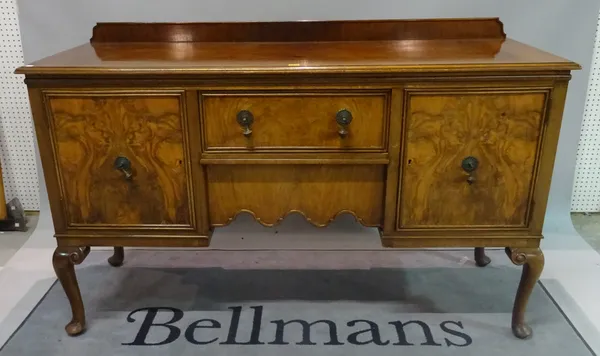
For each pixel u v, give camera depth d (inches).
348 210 56.7
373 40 67.8
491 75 50.4
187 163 54.3
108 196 55.9
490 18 67.0
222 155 53.9
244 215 82.6
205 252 79.5
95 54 59.1
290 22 67.2
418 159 53.6
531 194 54.9
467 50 59.3
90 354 58.7
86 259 77.6
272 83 51.2
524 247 57.2
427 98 51.4
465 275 73.3
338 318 64.6
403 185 54.6
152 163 54.5
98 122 53.0
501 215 55.8
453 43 65.1
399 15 76.0
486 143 53.0
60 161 54.6
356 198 56.2
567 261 75.3
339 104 52.1
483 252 74.8
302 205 56.6
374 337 61.2
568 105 80.0
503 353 58.6
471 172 53.6
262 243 81.4
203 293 69.8
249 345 59.9
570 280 71.3
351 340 60.7
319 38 67.9
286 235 82.6
